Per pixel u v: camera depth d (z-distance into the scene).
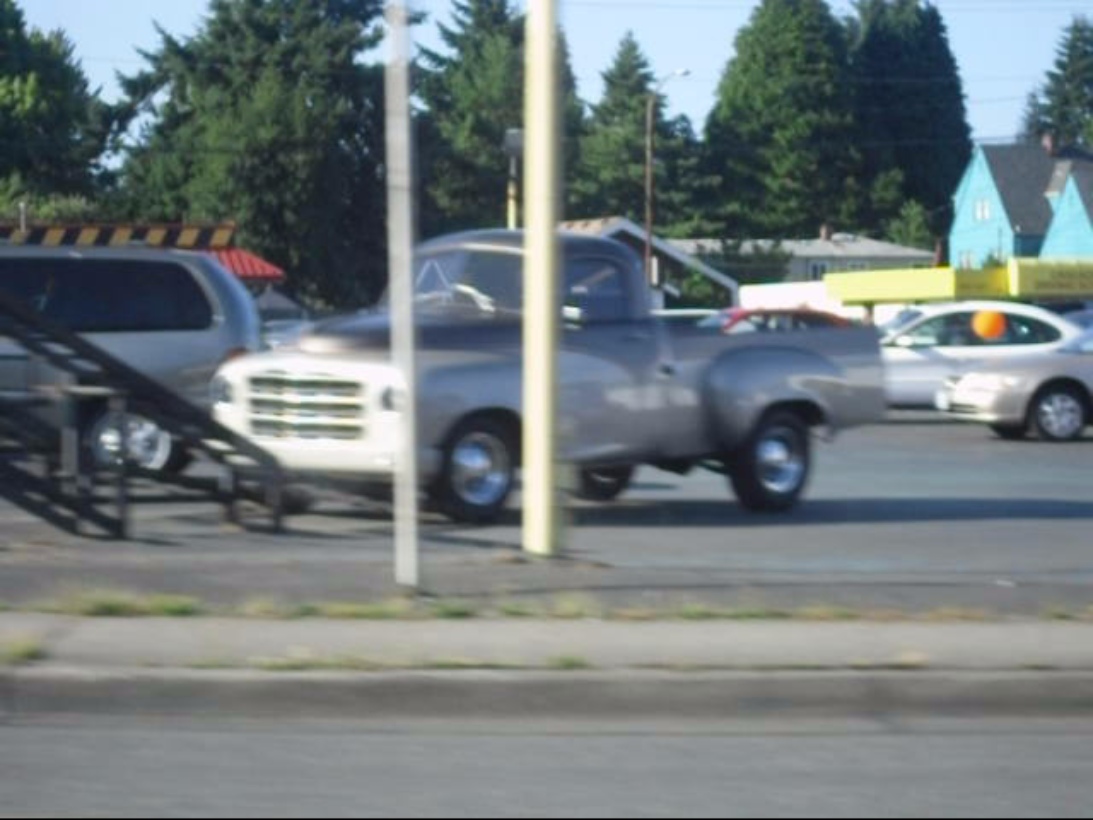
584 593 14.44
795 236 102.62
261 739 11.04
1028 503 22.25
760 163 102.19
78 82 89.50
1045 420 31.45
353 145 75.12
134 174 78.44
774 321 29.69
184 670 11.84
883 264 98.06
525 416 16.42
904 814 9.57
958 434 33.25
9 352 20.62
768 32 103.25
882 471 26.34
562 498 16.86
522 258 18.89
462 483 18.17
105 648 12.34
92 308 21.61
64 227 43.38
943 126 113.00
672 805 9.67
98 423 19.08
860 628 13.29
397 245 13.98
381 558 16.17
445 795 9.82
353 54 75.69
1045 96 144.62
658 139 95.56
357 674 11.78
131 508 19.09
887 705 11.96
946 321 34.66
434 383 17.86
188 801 9.64
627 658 12.26
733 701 11.84
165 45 79.00
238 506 18.36
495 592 14.41
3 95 84.06
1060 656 12.55
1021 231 99.88
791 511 20.95
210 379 22.03
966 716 11.96
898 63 112.50
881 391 21.25
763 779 10.23
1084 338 33.09
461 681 11.74
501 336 18.62
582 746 10.97
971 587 15.20
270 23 76.00
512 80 83.00
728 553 17.52
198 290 22.16
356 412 17.73
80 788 9.88
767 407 20.27
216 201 71.56
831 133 104.06
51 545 16.88
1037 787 10.14
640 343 19.30
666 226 97.31
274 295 63.56
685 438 19.80
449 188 78.19
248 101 72.44
